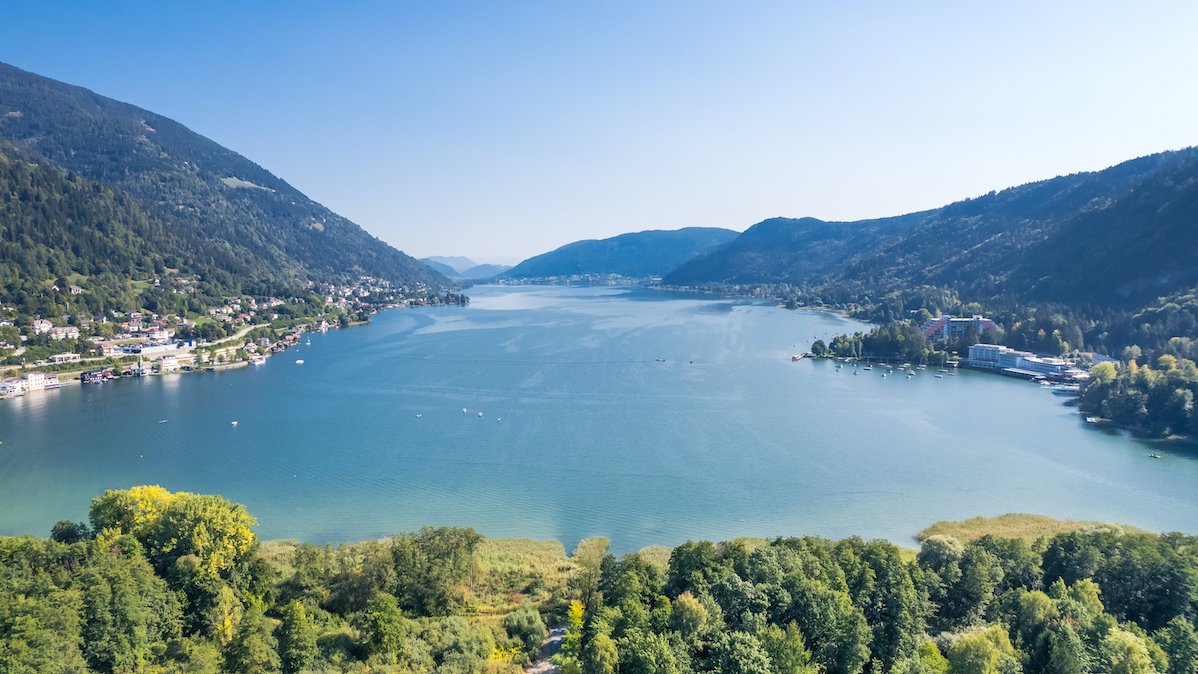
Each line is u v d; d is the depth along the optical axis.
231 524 90.81
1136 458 181.62
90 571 76.00
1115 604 88.38
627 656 67.25
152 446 192.38
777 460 179.38
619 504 150.00
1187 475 168.00
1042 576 95.94
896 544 129.75
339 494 156.12
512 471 170.88
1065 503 150.62
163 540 88.00
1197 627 81.31
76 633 67.94
